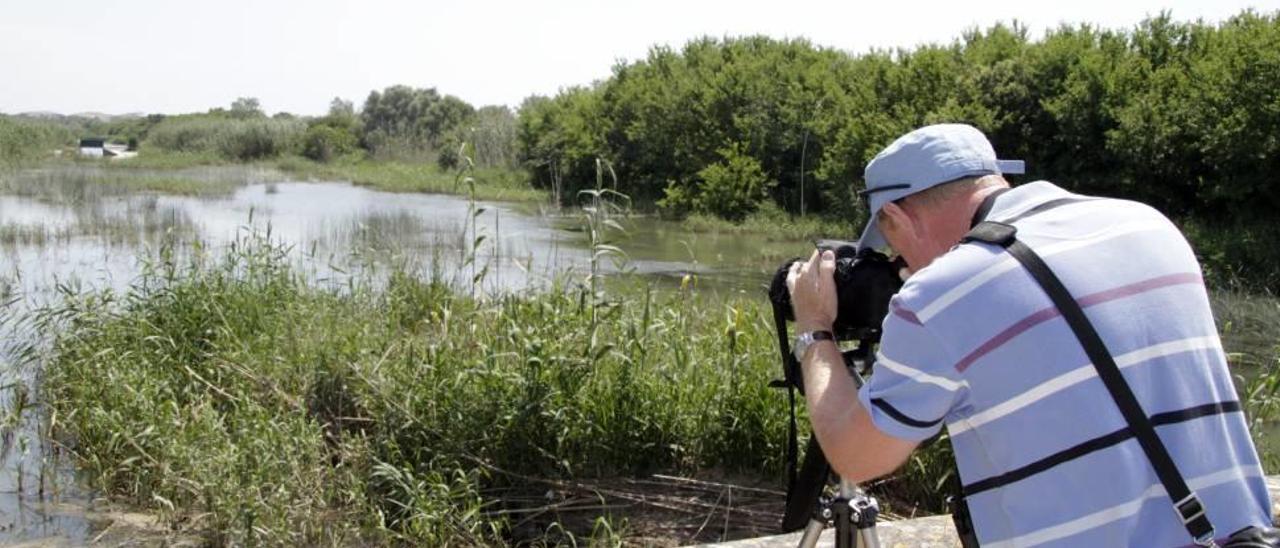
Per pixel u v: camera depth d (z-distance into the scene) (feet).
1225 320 40.81
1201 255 55.11
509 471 18.80
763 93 92.17
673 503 18.28
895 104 79.46
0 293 37.65
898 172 6.59
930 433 6.04
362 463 18.92
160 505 18.80
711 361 20.97
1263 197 61.41
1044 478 5.73
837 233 74.84
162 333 25.53
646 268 56.24
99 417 21.01
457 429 19.03
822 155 84.33
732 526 17.66
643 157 104.01
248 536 16.67
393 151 172.65
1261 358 33.22
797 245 70.74
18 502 19.45
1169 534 5.62
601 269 50.16
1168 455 5.61
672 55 116.37
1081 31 75.51
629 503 18.30
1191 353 5.83
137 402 21.27
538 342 19.34
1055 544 5.71
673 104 99.91
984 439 5.94
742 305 27.63
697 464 19.54
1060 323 5.74
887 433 6.03
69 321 28.27
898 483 18.44
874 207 6.84
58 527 18.30
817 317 6.95
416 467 18.76
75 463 21.33
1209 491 5.65
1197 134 62.69
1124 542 5.58
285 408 21.17
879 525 10.89
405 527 17.28
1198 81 62.49
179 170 143.23
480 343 20.89
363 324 25.55
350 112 215.72
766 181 87.40
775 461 19.29
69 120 364.17
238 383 22.18
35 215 71.26
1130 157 66.74
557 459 18.75
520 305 22.34
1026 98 73.41
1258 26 63.77
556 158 113.09
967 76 77.56
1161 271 5.96
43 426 23.08
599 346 19.97
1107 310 5.77
